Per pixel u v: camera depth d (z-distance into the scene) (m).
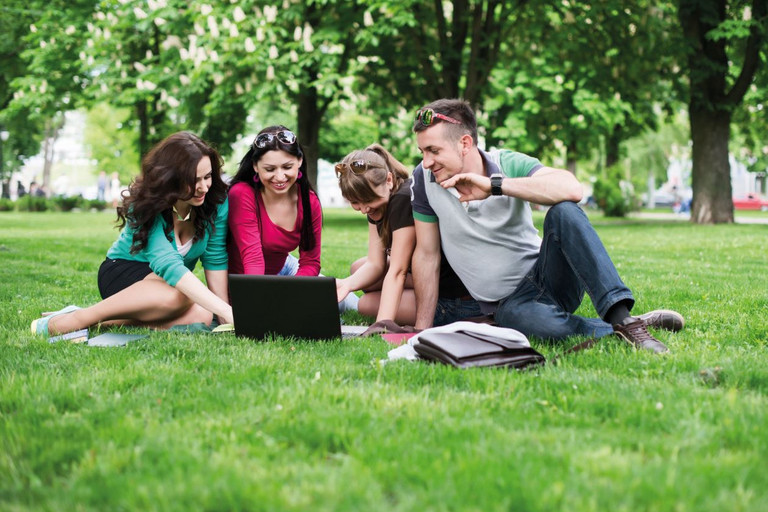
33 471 1.83
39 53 16.73
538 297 3.54
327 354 3.20
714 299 4.89
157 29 16.19
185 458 1.85
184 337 3.48
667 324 3.68
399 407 2.28
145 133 20.38
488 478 1.71
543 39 14.14
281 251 4.12
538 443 1.97
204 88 14.32
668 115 17.78
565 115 14.32
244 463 1.83
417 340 3.10
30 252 8.73
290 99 17.17
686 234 13.05
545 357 3.10
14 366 2.91
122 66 15.38
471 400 2.38
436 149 3.34
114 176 40.31
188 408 2.30
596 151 27.42
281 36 13.79
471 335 3.02
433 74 14.83
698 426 2.08
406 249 3.77
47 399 2.40
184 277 3.65
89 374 2.75
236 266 4.12
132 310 3.68
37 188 39.41
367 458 1.86
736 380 2.61
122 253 3.92
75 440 2.02
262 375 2.72
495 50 14.53
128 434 2.04
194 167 3.53
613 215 23.70
